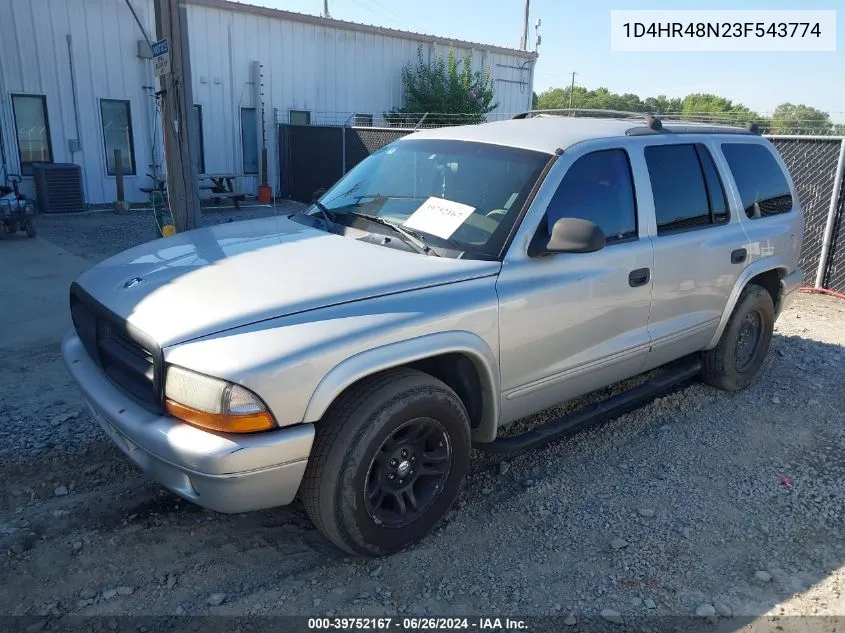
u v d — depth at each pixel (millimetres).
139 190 15820
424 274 3178
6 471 3779
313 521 2982
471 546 3297
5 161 13750
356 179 4340
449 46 21594
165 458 2695
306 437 2723
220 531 3344
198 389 2604
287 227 3949
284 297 2893
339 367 2770
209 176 15742
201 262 3338
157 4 6539
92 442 4129
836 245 8305
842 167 8031
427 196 3797
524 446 3650
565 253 3551
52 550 3141
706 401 5109
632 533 3438
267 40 17344
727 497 3809
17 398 4711
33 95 13953
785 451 4367
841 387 5453
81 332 3445
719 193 4684
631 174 4043
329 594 2928
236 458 2586
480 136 4090
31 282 8000
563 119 4574
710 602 2961
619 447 4359
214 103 16766
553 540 3363
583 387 3967
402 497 3166
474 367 3373
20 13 13492
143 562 3094
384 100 20484
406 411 2975
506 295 3330
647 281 4051
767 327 5305
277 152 18219
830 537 3473
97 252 9992
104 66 14750
